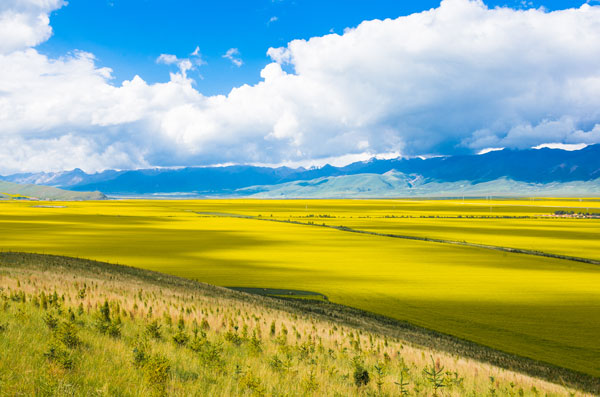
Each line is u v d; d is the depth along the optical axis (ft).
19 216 620.08
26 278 118.83
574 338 115.14
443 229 464.65
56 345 42.22
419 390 55.57
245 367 51.47
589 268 235.20
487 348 106.01
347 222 554.05
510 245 335.67
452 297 161.79
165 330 72.02
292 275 200.54
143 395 35.83
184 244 312.29
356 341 86.38
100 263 176.96
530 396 63.16
